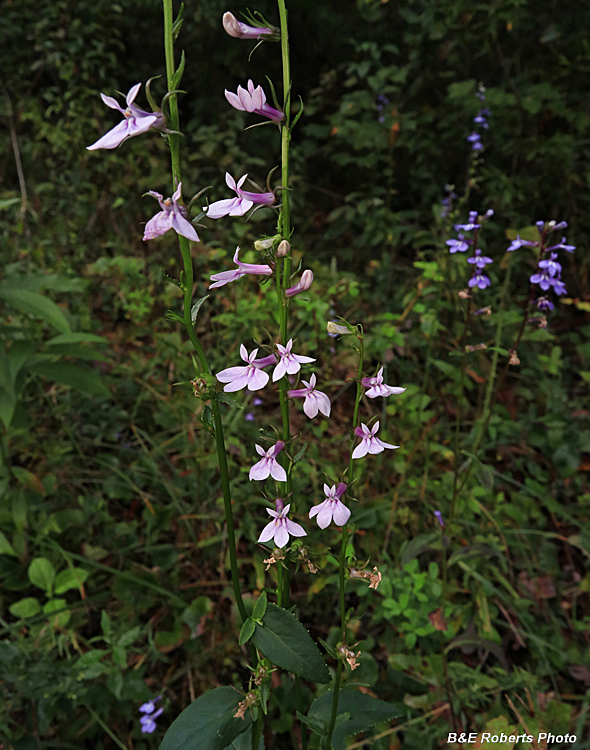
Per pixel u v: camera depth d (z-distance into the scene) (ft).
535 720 7.17
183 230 3.48
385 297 13.96
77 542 8.92
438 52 16.94
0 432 8.82
